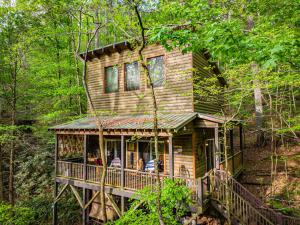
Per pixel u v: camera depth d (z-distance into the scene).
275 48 3.17
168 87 11.02
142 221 6.81
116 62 12.84
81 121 12.49
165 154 10.97
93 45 23.06
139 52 5.77
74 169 11.36
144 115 11.25
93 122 11.52
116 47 12.45
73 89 14.80
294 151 14.23
